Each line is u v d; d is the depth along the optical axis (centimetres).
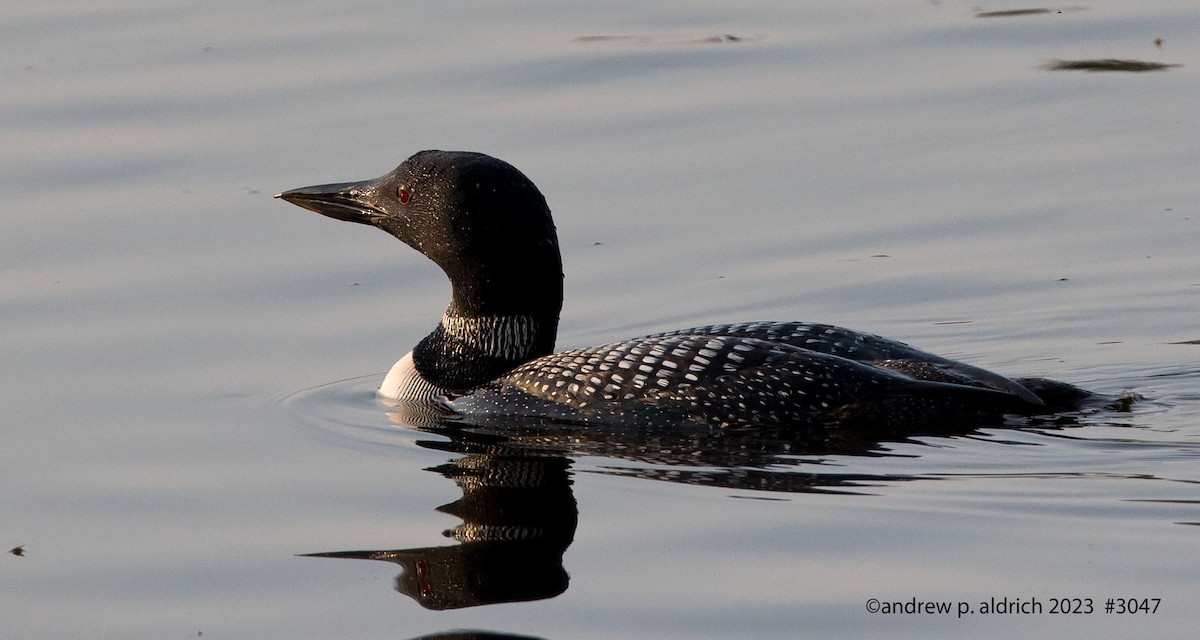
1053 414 1017
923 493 895
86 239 1462
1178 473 912
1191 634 728
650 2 2044
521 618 768
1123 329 1272
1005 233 1462
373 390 1178
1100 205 1505
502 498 917
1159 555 805
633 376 1041
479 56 1864
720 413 1009
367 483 954
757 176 1586
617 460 972
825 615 760
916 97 1764
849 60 1864
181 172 1598
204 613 791
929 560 810
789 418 999
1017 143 1648
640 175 1590
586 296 1382
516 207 1128
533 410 1070
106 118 1703
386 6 2017
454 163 1142
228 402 1141
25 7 2016
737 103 1752
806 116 1722
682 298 1371
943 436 983
